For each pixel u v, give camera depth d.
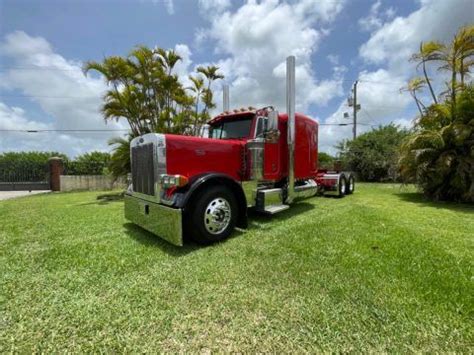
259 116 4.76
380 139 17.11
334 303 2.00
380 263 2.67
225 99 7.78
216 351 1.54
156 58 10.11
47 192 12.83
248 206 4.39
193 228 3.35
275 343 1.60
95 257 3.03
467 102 6.75
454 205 6.49
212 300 2.08
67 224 4.74
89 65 9.26
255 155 4.49
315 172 6.80
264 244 3.41
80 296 2.16
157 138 3.51
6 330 1.74
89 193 11.47
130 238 3.80
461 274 2.38
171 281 2.41
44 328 1.76
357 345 1.57
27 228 4.45
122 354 1.53
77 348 1.58
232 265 2.75
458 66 7.20
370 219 4.73
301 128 5.99
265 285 2.30
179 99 10.82
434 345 1.55
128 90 9.88
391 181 16.62
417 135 7.35
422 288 2.15
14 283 2.39
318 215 5.20
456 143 6.86
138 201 3.96
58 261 2.91
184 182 3.29
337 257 2.88
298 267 2.65
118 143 10.08
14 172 15.33
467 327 1.68
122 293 2.21
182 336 1.67
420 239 3.44
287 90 5.11
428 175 7.27
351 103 21.23
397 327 1.70
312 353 1.51
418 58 7.73
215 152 4.13
